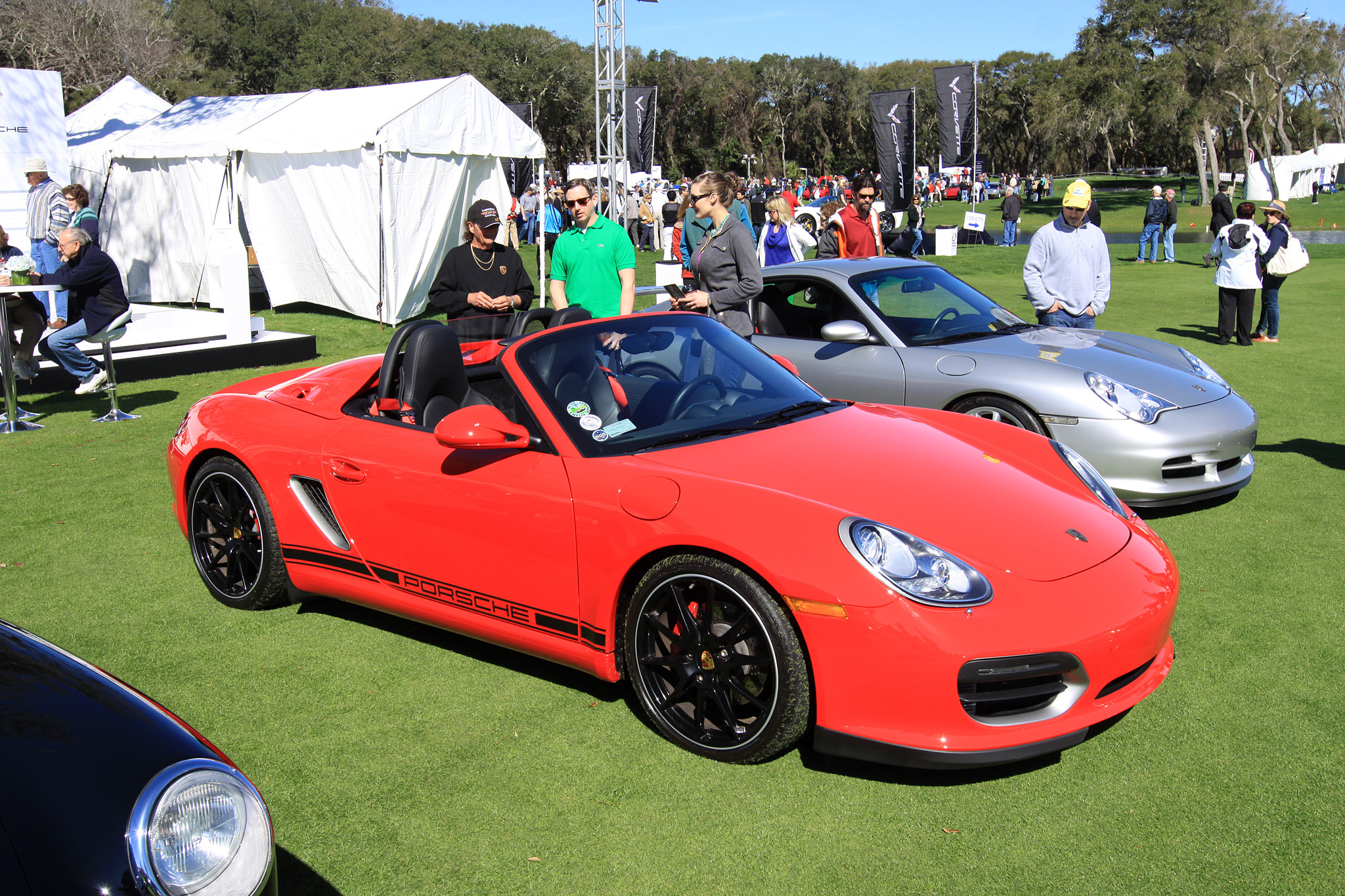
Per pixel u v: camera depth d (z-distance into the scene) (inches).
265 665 134.3
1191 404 184.5
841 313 217.9
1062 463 129.3
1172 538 176.7
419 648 139.3
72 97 1194.6
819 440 122.5
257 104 563.5
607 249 226.2
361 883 90.0
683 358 138.5
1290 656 130.3
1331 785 101.3
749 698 104.4
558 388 125.6
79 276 277.0
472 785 105.1
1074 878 88.3
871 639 95.2
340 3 2741.1
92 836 59.4
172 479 158.2
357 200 480.7
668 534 105.6
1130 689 104.2
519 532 117.9
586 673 131.0
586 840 95.6
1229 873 88.4
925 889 87.4
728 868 91.0
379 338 447.2
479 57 2913.4
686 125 4345.5
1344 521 183.0
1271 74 2258.9
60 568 172.2
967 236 1108.5
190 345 375.6
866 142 4557.1
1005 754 95.8
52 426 281.3
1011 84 3954.2
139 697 74.5
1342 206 1911.9
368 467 132.0
